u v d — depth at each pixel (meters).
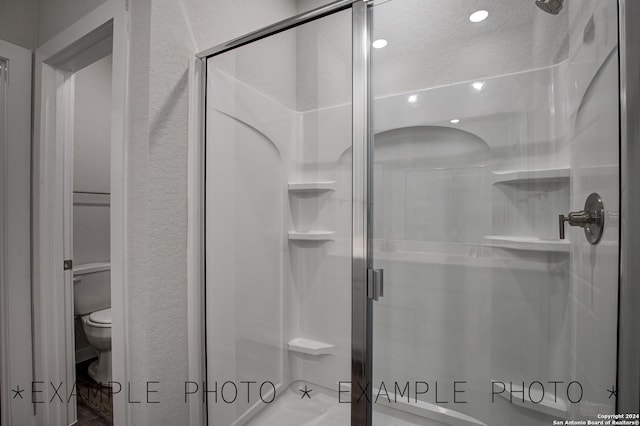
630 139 0.56
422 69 1.23
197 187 1.11
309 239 1.46
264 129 1.34
